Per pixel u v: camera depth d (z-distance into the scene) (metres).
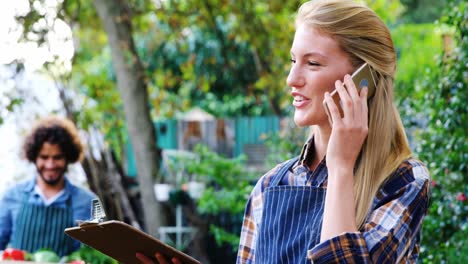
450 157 4.84
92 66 15.84
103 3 9.29
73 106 8.95
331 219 2.13
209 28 11.02
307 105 2.30
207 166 9.33
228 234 8.88
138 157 9.39
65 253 5.32
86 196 5.41
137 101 9.33
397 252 2.13
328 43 2.27
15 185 5.42
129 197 9.54
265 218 2.32
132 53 9.33
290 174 2.41
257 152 13.35
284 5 9.80
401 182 2.22
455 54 4.92
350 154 2.19
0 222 5.40
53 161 5.32
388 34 2.32
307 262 2.18
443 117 4.90
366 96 2.23
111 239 2.36
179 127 13.63
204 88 10.81
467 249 4.82
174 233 9.71
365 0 10.48
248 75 15.22
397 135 2.31
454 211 4.88
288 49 9.97
